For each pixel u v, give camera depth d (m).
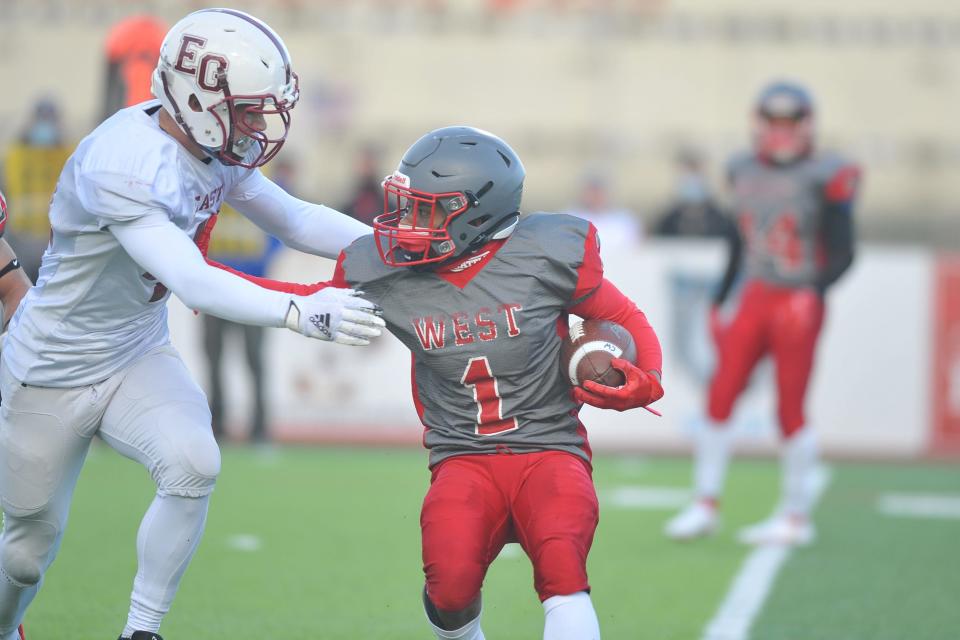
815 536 24.55
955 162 72.06
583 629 11.74
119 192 12.28
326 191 68.25
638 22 74.19
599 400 12.71
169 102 12.72
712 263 35.88
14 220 33.78
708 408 24.23
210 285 12.10
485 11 74.12
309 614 17.91
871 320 35.62
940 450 35.41
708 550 23.09
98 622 17.14
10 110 68.56
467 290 12.70
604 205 41.50
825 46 73.25
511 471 12.76
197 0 69.75
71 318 13.09
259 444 34.59
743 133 72.69
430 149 12.59
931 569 21.59
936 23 73.25
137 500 26.61
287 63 12.94
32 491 13.37
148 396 13.27
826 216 23.58
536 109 73.38
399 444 36.34
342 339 12.18
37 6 70.00
